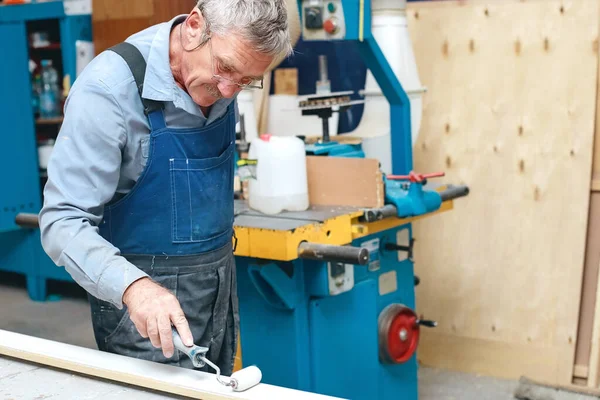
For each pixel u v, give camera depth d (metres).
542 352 3.08
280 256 2.04
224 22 1.39
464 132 3.12
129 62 1.51
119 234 1.64
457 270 3.22
